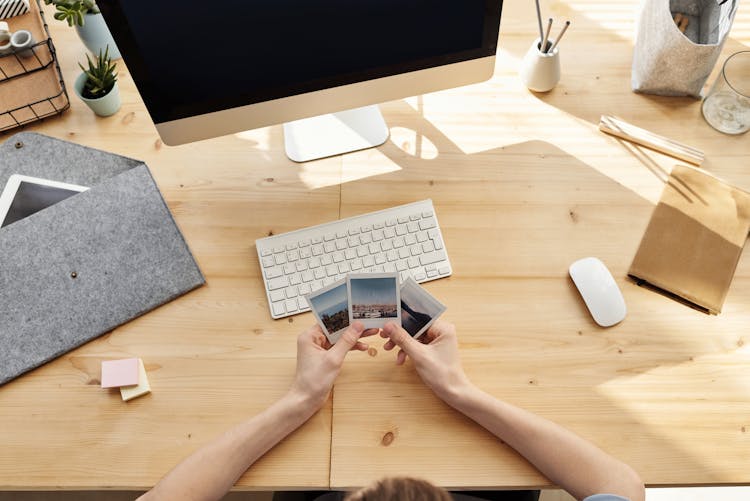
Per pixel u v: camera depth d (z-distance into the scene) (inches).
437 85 40.5
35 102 43.5
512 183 43.1
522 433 32.8
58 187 42.0
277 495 38.8
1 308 36.9
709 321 37.8
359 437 34.3
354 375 36.1
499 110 46.4
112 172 43.2
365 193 42.6
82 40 45.3
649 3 43.9
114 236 39.6
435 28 37.0
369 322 35.3
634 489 31.3
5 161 42.9
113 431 34.5
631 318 38.0
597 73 48.1
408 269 39.2
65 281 37.9
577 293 39.0
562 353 36.9
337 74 37.8
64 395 35.5
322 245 39.6
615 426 34.8
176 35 32.9
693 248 39.5
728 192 41.5
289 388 35.8
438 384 34.2
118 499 57.8
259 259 39.2
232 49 34.5
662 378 36.1
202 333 37.4
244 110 38.0
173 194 42.4
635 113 46.0
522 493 39.9
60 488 33.5
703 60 42.4
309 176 43.4
